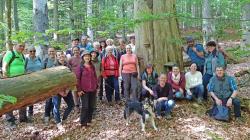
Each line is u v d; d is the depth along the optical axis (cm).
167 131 477
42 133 489
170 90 528
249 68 718
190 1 1151
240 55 527
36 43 534
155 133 473
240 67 805
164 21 610
